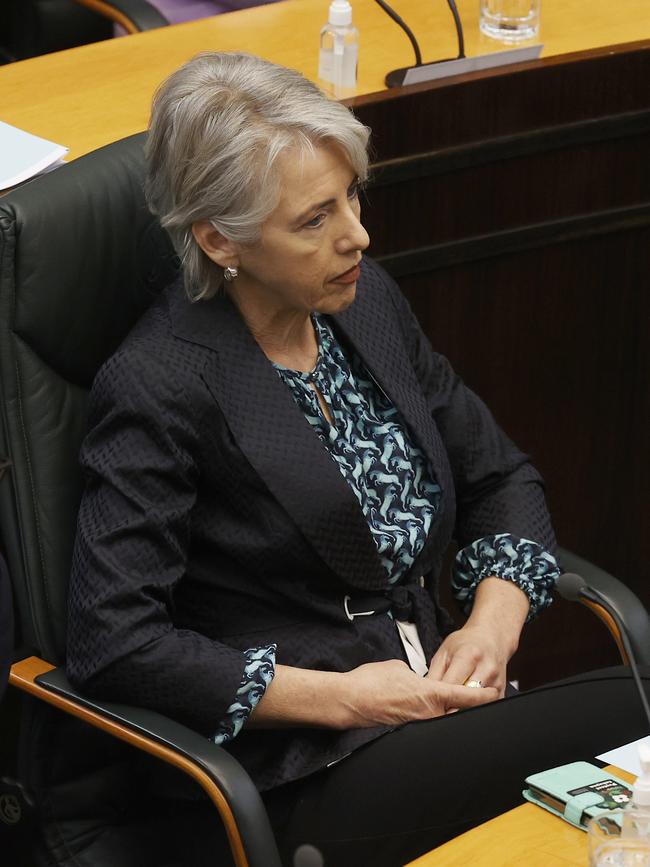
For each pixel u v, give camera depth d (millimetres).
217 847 5484
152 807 5707
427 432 5875
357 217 5348
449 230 7656
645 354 8586
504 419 8375
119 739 5598
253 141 5016
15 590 5633
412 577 5828
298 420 5449
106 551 5199
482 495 6312
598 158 7906
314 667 5492
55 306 5461
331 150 5117
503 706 5418
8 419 5508
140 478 5230
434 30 8039
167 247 5742
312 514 5387
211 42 8062
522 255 7941
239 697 5168
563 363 8383
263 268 5273
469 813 5316
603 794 4266
